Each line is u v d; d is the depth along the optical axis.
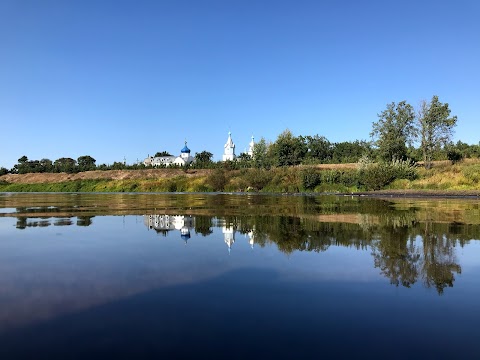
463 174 35.47
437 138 44.47
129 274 6.18
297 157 59.88
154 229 11.20
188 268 6.55
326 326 4.14
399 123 46.34
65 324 4.17
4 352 3.53
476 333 3.97
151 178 61.53
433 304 4.82
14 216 15.45
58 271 6.39
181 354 3.50
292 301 4.90
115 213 16.44
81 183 61.44
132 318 4.33
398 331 4.02
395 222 12.47
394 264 6.84
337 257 7.37
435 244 8.64
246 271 6.35
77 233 10.52
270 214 15.38
